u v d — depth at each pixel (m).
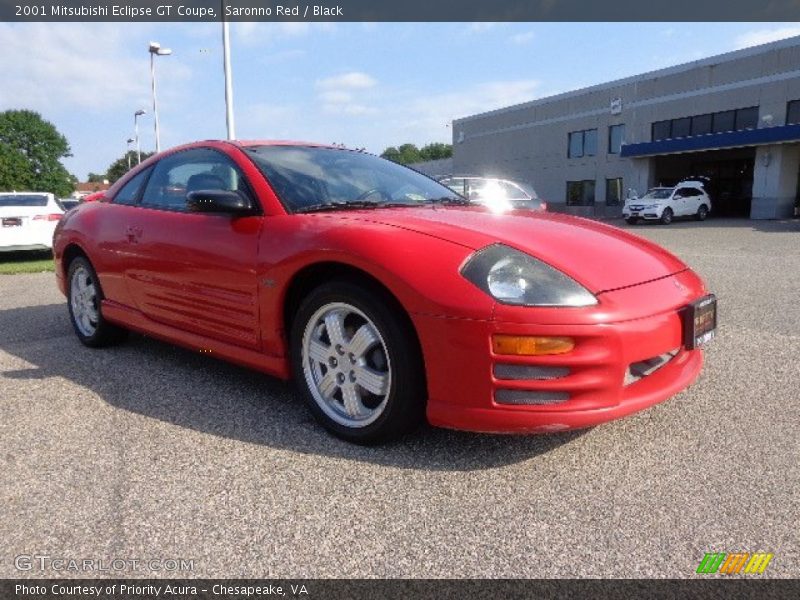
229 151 3.23
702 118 28.03
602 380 2.19
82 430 2.72
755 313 4.95
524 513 2.02
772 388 3.12
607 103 32.09
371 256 2.36
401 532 1.92
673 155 30.27
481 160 41.22
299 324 2.65
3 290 7.22
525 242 2.44
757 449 2.44
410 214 2.75
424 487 2.19
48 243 10.55
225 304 2.98
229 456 2.45
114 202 3.94
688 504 2.05
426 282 2.25
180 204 3.38
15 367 3.70
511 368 2.17
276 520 2.00
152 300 3.46
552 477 2.25
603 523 1.95
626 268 2.45
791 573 1.71
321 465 2.37
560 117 35.06
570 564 1.76
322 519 2.00
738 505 2.04
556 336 2.12
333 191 3.09
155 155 3.92
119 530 1.95
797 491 2.12
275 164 3.13
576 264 2.36
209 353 3.18
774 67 25.08
